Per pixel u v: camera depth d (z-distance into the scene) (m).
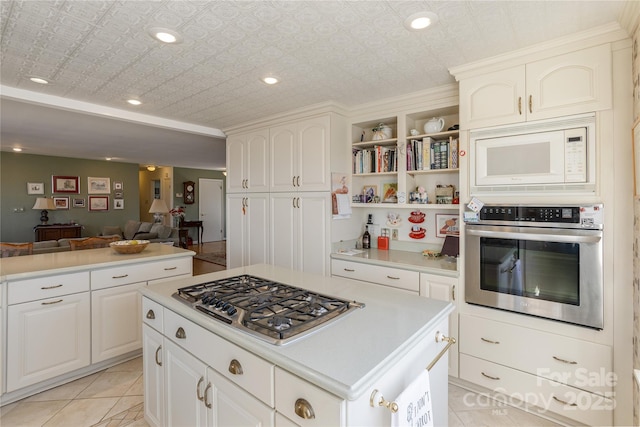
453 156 2.57
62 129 4.01
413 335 1.17
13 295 2.06
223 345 1.25
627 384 1.69
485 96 2.10
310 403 0.94
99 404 2.08
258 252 3.66
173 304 1.51
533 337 1.96
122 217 8.17
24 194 6.75
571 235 1.79
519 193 2.00
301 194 3.22
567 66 1.83
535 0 1.46
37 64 2.12
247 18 1.60
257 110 3.21
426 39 1.81
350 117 3.18
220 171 10.38
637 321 1.59
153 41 1.83
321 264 3.08
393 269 2.59
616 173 1.70
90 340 2.40
